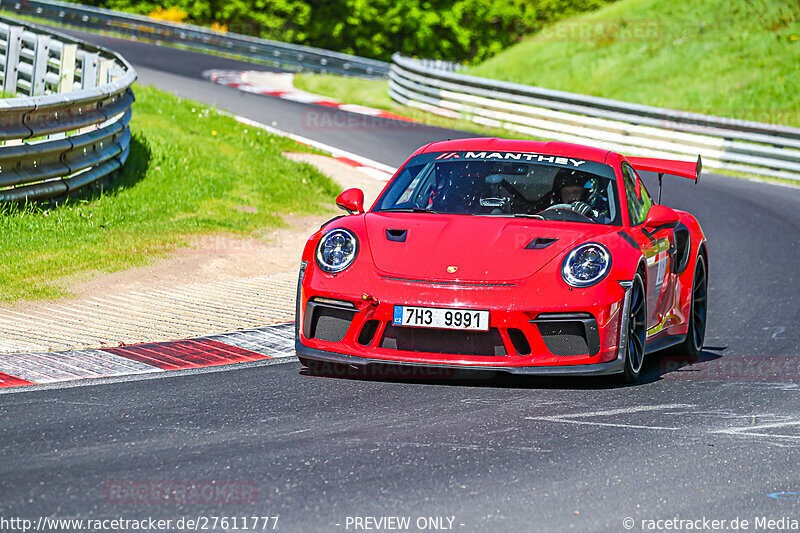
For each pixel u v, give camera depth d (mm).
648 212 24219
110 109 42500
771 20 105062
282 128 72750
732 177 68125
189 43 137625
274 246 37844
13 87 62688
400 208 23172
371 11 197500
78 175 39656
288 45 135750
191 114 64125
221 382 20469
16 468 14500
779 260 41062
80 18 139500
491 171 23797
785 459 16266
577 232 21281
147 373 21109
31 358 21922
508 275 19875
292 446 16016
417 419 17906
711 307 32719
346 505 13406
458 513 13266
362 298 19984
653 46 108000
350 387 20250
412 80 96938
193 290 30297
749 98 93312
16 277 29578
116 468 14656
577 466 15484
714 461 16031
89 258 32469
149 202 41062
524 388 20500
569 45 114625
